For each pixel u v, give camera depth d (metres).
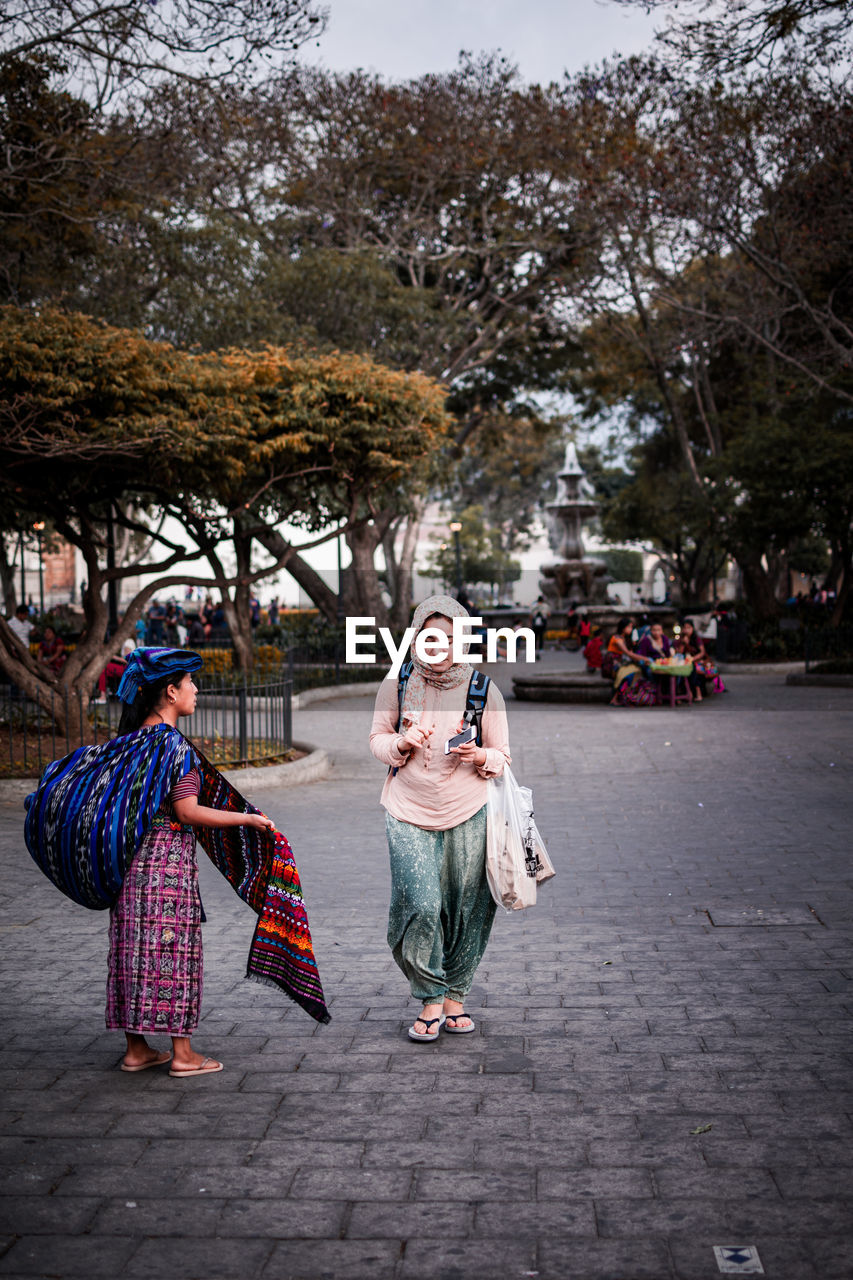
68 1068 4.26
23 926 6.44
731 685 22.41
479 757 4.47
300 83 20.80
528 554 70.56
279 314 20.80
